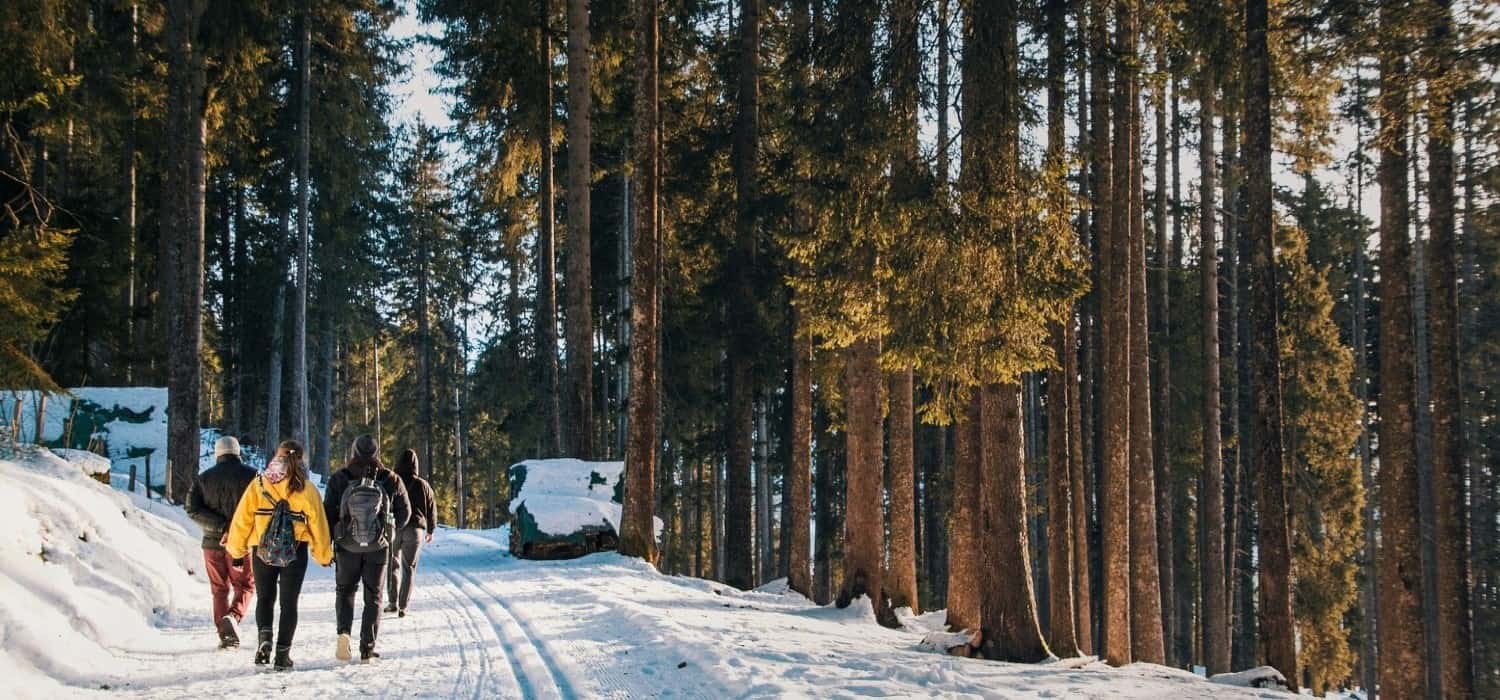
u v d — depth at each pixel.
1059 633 12.84
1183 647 33.69
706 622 10.64
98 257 21.03
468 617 10.45
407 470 10.89
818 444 27.17
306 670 7.44
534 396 34.47
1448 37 10.31
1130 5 12.31
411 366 52.84
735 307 20.34
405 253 43.84
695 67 23.45
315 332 35.25
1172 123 26.53
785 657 8.80
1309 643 28.55
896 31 11.52
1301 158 14.59
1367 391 37.62
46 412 20.67
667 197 23.39
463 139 25.78
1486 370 34.06
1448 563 11.85
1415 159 13.17
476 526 61.69
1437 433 11.92
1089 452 28.69
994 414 11.29
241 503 7.68
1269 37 12.64
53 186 23.05
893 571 15.73
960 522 14.18
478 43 22.72
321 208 32.69
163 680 6.96
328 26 28.64
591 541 17.83
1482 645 33.78
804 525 18.22
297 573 7.66
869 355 15.20
